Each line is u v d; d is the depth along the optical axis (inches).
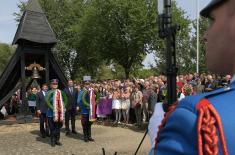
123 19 1395.2
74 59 1749.5
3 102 645.9
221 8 45.5
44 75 690.2
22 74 642.8
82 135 536.1
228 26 44.9
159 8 115.8
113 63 1644.9
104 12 1421.0
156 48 1334.9
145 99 574.2
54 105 453.7
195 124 41.6
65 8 1770.4
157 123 63.0
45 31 661.9
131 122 637.3
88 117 481.7
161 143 44.2
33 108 746.8
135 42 1359.5
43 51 660.7
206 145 40.1
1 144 473.4
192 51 1195.3
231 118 41.0
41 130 520.4
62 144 466.9
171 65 111.5
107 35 1438.2
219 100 42.5
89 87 492.4
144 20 1314.0
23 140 499.8
